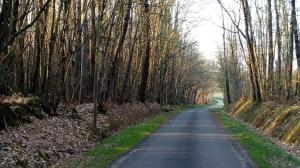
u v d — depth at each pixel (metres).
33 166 13.38
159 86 63.34
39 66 23.97
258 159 15.41
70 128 20.61
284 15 43.00
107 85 34.50
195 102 148.75
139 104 45.19
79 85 32.19
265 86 42.69
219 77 107.81
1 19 12.85
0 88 21.77
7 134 15.46
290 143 21.22
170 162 14.93
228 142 21.28
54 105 22.41
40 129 18.05
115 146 18.72
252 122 35.41
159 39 51.22
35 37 25.41
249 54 40.62
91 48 29.33
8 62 21.06
